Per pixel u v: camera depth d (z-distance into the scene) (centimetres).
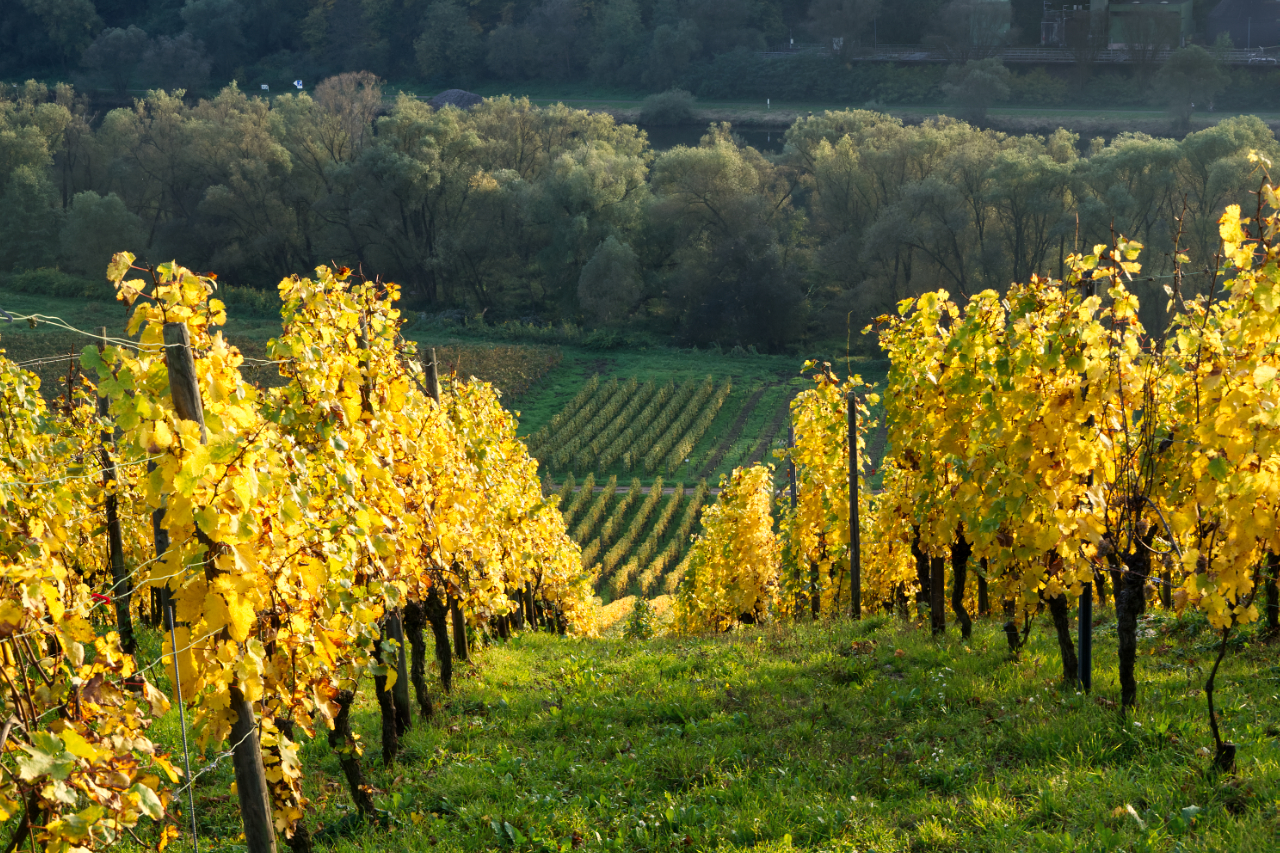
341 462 662
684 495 4259
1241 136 5016
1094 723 730
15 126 7081
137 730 446
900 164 6222
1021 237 5581
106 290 6262
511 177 6756
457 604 1173
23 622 404
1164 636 1028
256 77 11219
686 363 5831
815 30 10331
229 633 486
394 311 868
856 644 1138
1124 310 694
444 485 975
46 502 677
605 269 6150
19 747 383
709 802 713
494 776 791
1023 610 984
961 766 709
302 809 585
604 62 10775
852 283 6203
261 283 7050
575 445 4659
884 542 1775
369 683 1076
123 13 11688
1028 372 787
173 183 7119
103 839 412
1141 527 735
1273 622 935
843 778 723
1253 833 521
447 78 11150
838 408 1527
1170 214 5338
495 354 5812
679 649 1277
